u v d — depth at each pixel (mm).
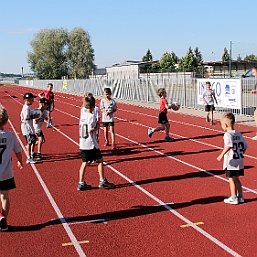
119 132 16672
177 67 90938
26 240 5887
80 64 105188
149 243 5633
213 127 17094
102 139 14766
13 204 7516
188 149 12414
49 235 6047
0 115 6188
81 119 8234
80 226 6375
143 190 8227
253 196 7547
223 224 6227
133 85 37000
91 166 10461
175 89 28578
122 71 82625
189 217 6586
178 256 5191
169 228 6152
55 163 10961
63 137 15719
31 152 10984
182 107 26438
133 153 12055
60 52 106500
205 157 11172
